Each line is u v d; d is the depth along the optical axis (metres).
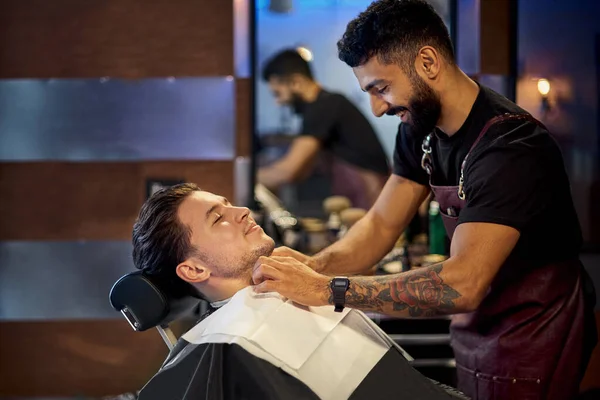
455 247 1.74
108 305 2.88
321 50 4.29
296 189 3.82
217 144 2.82
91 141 2.82
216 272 1.85
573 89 2.67
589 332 1.98
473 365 2.01
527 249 1.85
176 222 1.84
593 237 2.72
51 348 2.89
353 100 4.20
